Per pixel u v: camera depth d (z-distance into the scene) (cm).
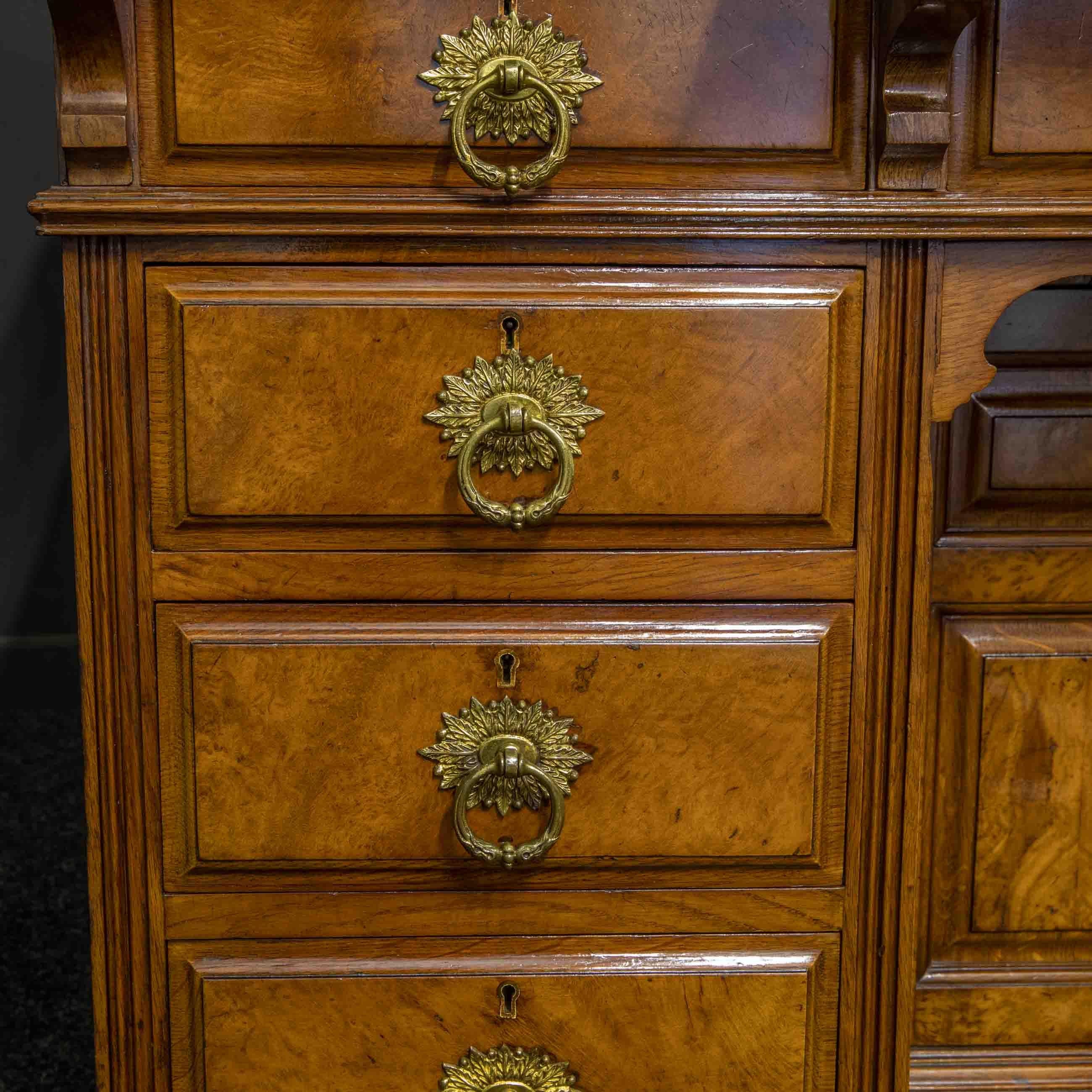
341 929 71
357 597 69
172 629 68
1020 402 88
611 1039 72
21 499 133
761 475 68
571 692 69
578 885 71
